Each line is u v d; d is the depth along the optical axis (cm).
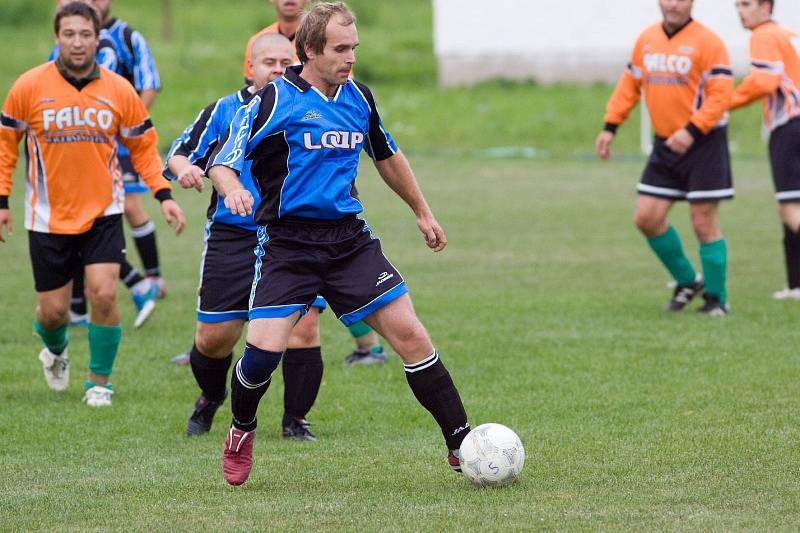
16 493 1798
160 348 3000
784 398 2342
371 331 2800
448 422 1798
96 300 2388
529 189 6369
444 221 5319
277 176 1733
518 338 3028
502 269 4144
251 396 1744
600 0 9550
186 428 2261
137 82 3306
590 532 1524
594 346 2916
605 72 9644
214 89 9106
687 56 3231
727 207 5669
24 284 3916
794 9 8869
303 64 1739
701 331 3073
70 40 2327
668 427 2139
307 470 1914
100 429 2253
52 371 2544
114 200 2408
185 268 4241
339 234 1761
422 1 15125
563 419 2238
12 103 2359
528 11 9681
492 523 1573
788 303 3459
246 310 2112
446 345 2961
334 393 2536
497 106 8981
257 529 1574
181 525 1603
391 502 1700
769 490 1719
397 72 10294
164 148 7356
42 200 2381
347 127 1742
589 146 8000
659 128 3322
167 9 11656
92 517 1656
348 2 14012
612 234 4931
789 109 3397
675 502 1666
